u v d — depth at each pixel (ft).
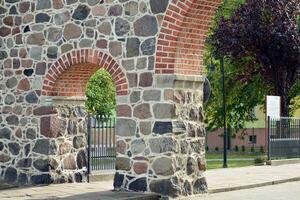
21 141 64.90
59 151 64.23
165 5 56.44
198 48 58.03
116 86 59.00
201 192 58.75
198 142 59.00
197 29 57.00
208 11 56.54
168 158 55.52
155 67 56.75
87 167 67.72
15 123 65.41
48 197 54.24
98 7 60.49
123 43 58.80
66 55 62.23
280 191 62.90
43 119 63.67
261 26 118.62
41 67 63.82
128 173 57.67
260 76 130.52
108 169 72.08
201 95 59.82
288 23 117.91
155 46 56.80
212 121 148.15
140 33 57.77
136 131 57.47
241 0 137.90
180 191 55.93
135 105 57.67
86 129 67.51
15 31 65.72
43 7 63.98
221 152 174.81
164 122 55.98
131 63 58.18
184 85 57.36
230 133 167.84
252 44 120.67
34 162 63.93
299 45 117.50
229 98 139.03
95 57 60.44
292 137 104.42
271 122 100.07
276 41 118.01
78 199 52.80
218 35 121.08
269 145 99.45
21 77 65.16
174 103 56.18
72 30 61.98
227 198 56.75
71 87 64.90
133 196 54.24
